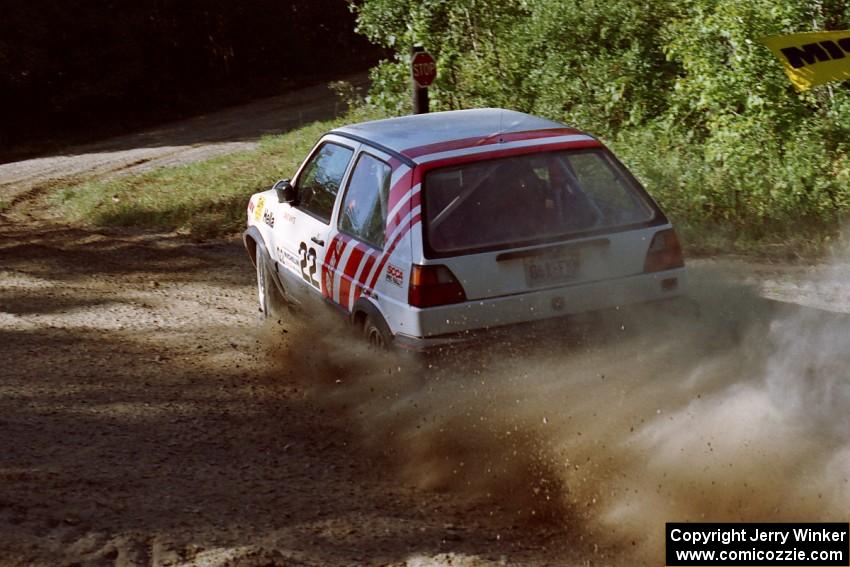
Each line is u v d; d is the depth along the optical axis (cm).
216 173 3950
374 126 1448
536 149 1228
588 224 1181
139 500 970
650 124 2667
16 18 7038
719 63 2406
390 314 1184
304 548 862
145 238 2778
